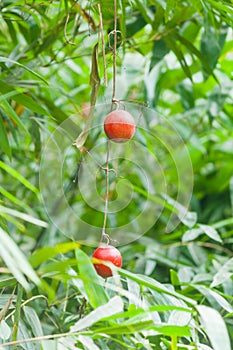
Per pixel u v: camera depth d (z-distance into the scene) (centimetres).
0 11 201
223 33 216
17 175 141
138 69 259
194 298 190
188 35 228
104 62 152
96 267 140
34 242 237
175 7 194
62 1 208
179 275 207
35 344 152
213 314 130
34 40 211
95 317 127
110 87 222
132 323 127
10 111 161
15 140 201
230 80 258
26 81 201
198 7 199
